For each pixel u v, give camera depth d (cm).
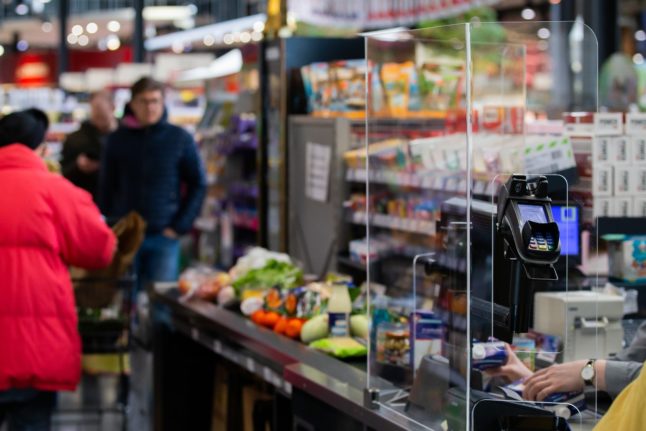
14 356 535
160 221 851
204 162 1137
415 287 341
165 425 639
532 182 304
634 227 413
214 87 1183
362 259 608
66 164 1034
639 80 973
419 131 354
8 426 609
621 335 367
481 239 306
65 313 550
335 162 646
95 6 3350
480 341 304
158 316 639
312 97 697
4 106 2073
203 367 645
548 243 292
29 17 3127
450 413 314
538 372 314
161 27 3017
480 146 329
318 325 470
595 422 313
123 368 662
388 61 362
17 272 539
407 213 348
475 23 337
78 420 700
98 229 561
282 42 725
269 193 739
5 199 546
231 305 570
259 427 554
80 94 2381
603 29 1171
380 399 356
